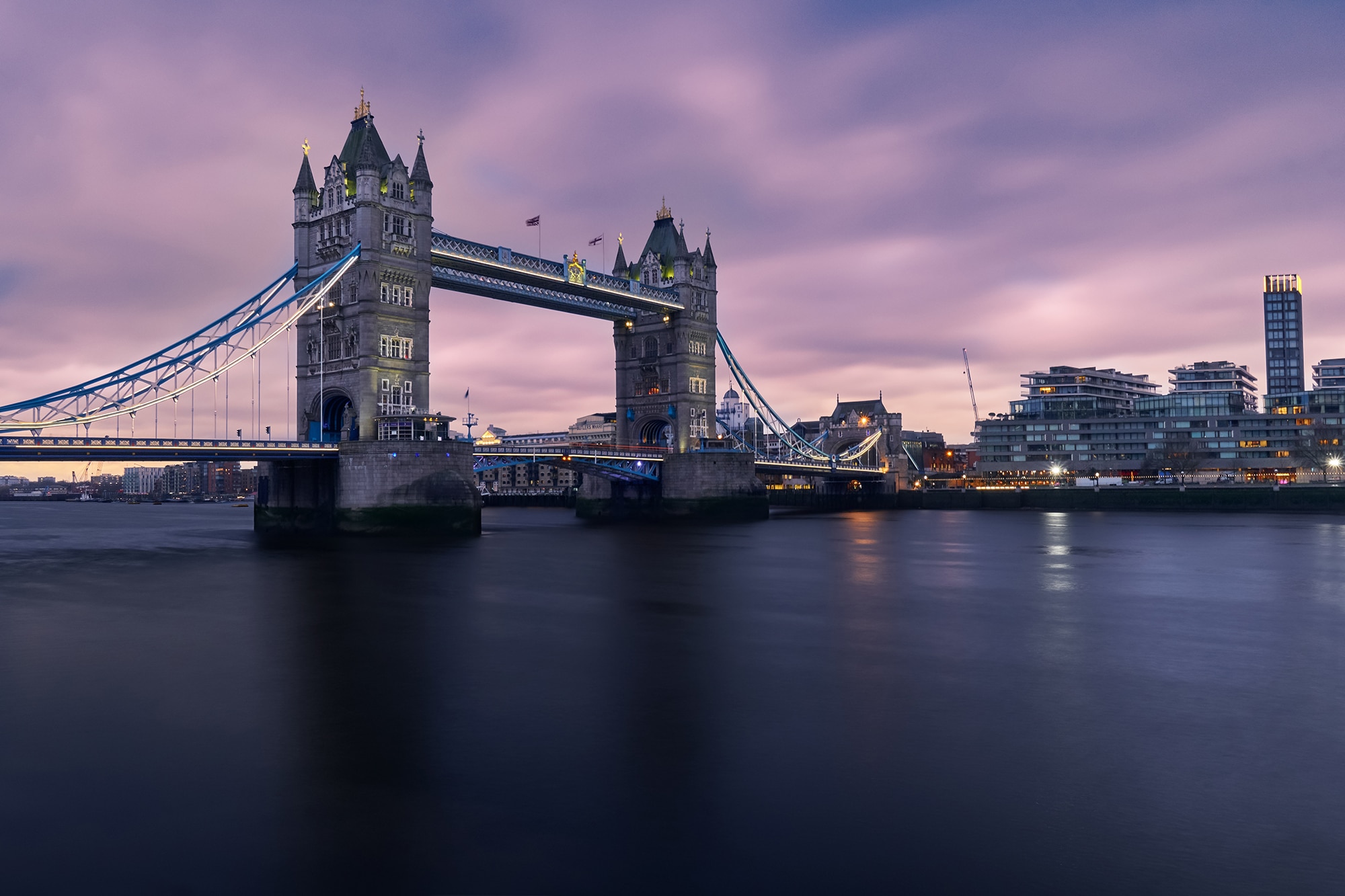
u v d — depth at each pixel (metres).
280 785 19.95
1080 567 67.06
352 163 100.38
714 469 139.88
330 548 81.31
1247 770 20.95
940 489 199.38
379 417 95.31
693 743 22.91
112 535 113.56
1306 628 40.03
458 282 107.81
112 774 20.72
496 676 30.05
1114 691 28.28
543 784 20.05
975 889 15.32
